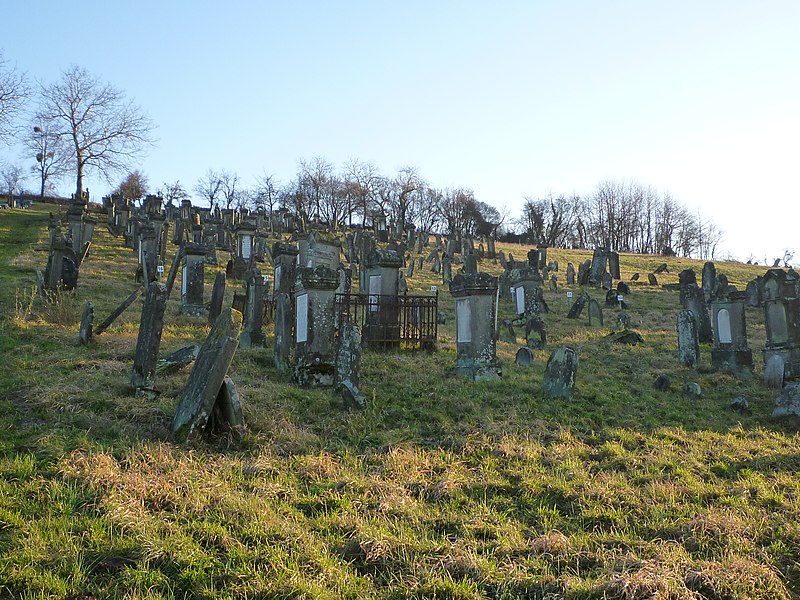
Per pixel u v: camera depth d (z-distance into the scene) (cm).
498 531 725
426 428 1109
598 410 1301
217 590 586
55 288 2105
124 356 1391
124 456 862
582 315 2839
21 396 1066
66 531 661
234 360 1445
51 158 6538
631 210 10500
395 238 5672
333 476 861
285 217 6431
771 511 813
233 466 866
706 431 1216
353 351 1249
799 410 1305
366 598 586
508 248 6394
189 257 2133
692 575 625
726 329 1845
